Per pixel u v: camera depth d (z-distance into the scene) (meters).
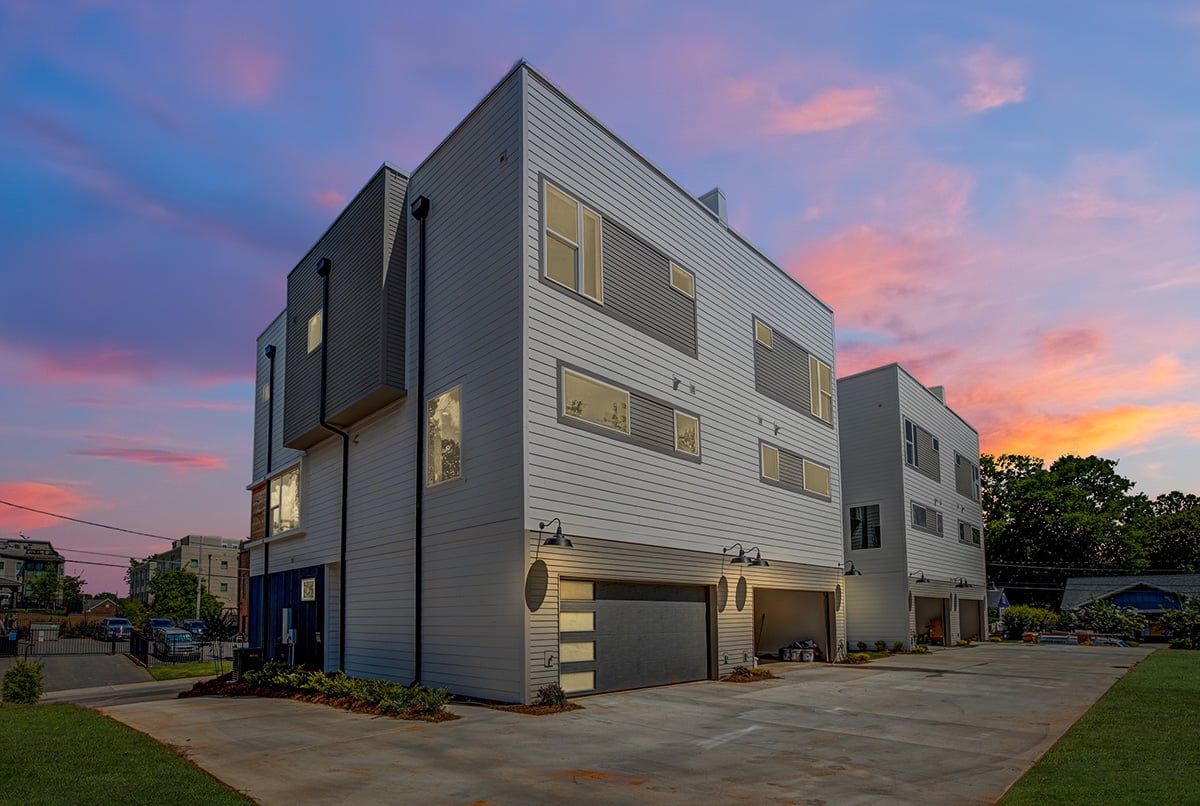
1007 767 8.59
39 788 6.79
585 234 14.80
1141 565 52.69
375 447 17.00
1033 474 54.97
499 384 13.42
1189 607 32.53
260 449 25.05
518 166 13.62
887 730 10.84
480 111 14.80
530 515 12.68
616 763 8.62
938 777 8.11
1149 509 63.56
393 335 15.95
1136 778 7.57
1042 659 24.23
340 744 9.53
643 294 16.19
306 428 18.84
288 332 20.72
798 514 21.59
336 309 17.98
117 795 6.66
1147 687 15.61
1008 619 40.94
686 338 17.47
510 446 13.02
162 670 28.23
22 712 11.96
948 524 34.03
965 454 38.03
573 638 13.57
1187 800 6.67
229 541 79.19
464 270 14.69
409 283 16.30
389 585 15.88
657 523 15.70
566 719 11.42
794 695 14.45
